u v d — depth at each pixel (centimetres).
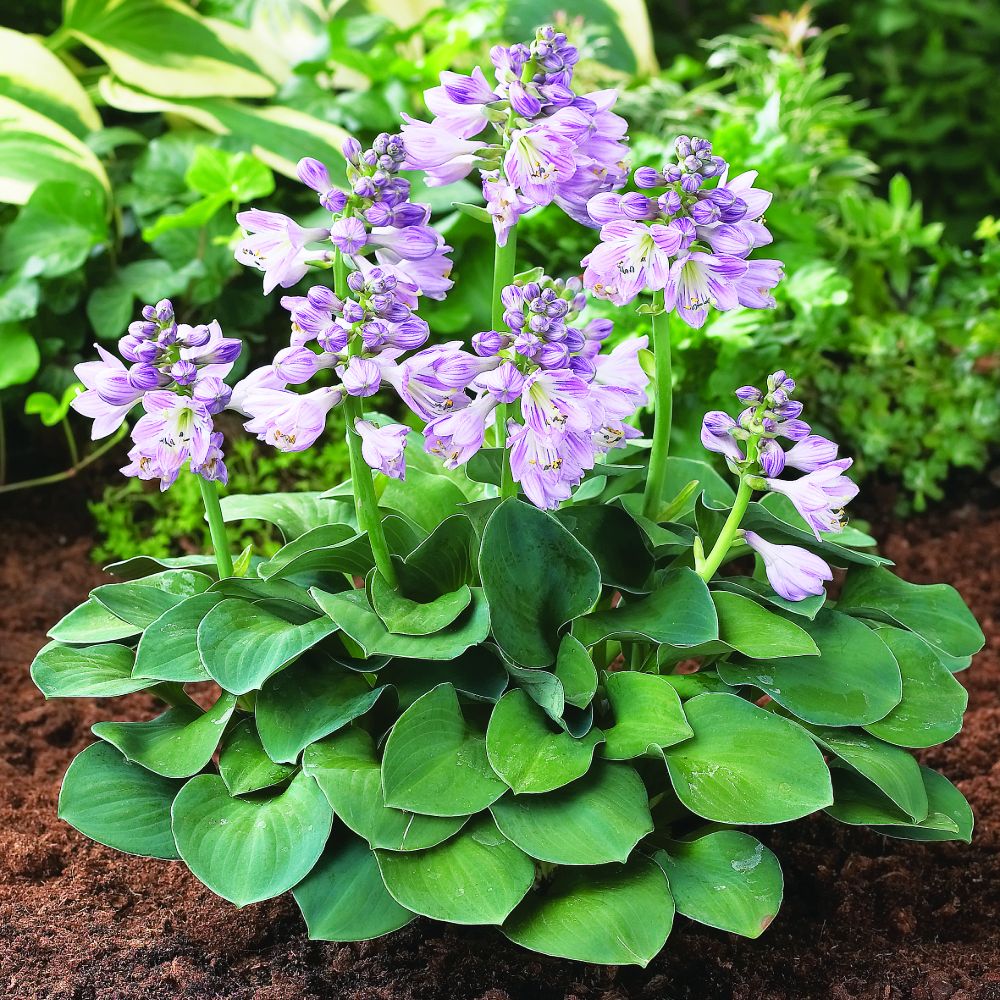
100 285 140
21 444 144
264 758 88
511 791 84
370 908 83
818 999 89
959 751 110
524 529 87
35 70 143
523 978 89
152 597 91
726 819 83
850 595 96
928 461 144
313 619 89
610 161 86
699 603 87
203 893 95
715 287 86
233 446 137
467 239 143
